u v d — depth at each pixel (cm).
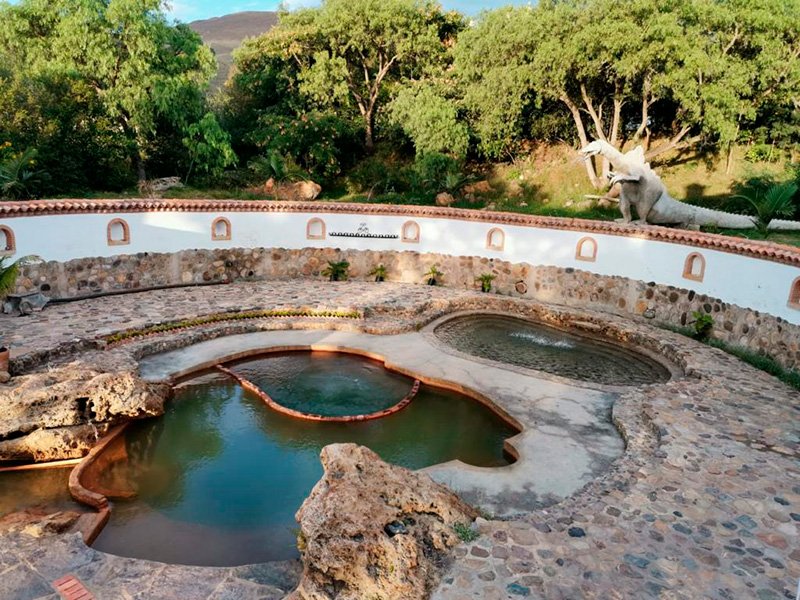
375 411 1488
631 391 1516
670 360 1828
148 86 3266
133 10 3167
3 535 953
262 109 4247
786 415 1340
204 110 3978
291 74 4141
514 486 1113
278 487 1180
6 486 1164
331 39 3794
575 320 2211
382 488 869
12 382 1391
